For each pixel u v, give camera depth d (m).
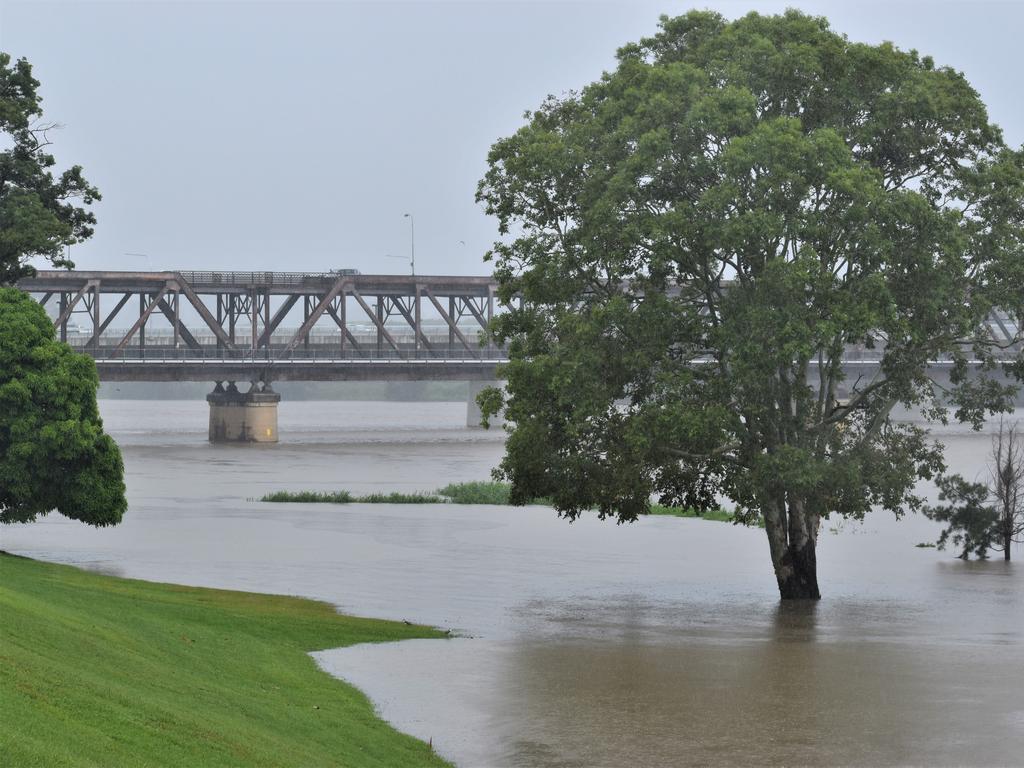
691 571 82.75
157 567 78.38
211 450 199.62
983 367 71.56
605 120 68.06
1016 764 36.12
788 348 60.41
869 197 61.28
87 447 69.88
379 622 58.78
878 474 67.00
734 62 65.94
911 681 47.28
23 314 71.69
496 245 71.19
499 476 69.44
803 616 64.31
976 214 67.56
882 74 66.00
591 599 69.81
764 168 63.38
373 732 37.53
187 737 30.33
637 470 65.25
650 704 43.03
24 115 92.06
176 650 42.97
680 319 65.00
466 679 46.50
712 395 64.62
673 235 63.34
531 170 68.69
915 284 64.50
